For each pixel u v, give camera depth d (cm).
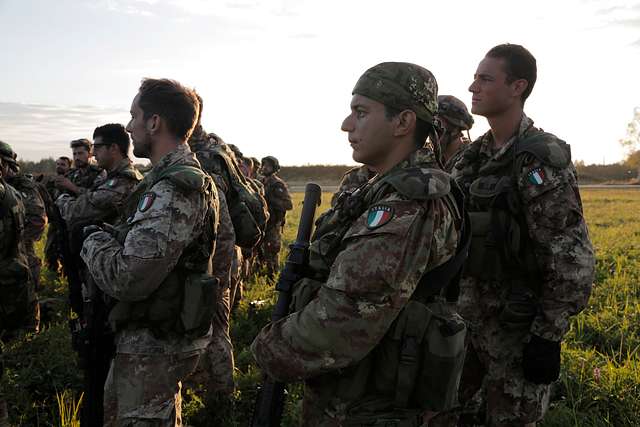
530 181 256
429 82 184
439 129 200
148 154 273
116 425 251
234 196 427
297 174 6800
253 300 696
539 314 256
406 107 180
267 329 180
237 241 430
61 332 516
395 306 164
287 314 190
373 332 163
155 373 249
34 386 420
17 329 423
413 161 184
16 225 388
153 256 234
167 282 249
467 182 292
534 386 270
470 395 284
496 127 284
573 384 414
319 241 188
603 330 551
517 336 269
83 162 810
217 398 384
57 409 388
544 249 255
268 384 186
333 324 163
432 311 179
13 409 380
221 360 387
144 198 244
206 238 260
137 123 267
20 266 391
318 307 167
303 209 202
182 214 241
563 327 253
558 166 253
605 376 414
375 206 169
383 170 189
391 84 179
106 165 486
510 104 278
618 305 644
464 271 276
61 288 743
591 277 254
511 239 262
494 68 278
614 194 3612
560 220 251
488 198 272
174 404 259
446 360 171
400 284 162
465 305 281
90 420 263
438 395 173
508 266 266
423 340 173
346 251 168
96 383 264
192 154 269
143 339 249
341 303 164
